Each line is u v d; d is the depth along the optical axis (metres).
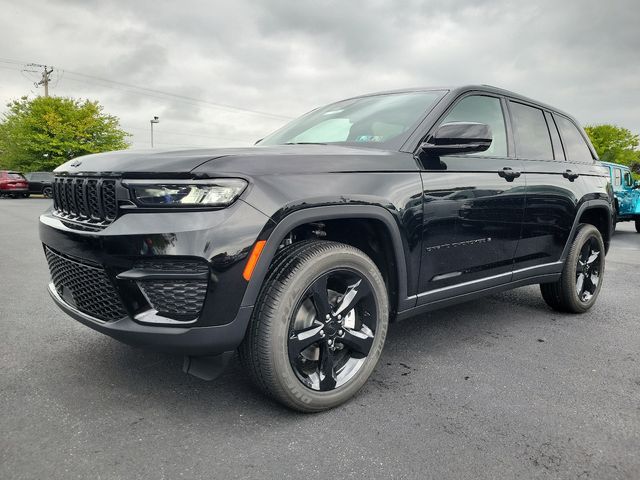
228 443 2.00
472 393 2.52
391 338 3.37
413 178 2.57
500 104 3.39
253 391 2.47
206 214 1.94
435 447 2.00
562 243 3.78
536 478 1.81
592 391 2.57
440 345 3.24
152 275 1.93
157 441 2.00
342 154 2.39
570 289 3.91
